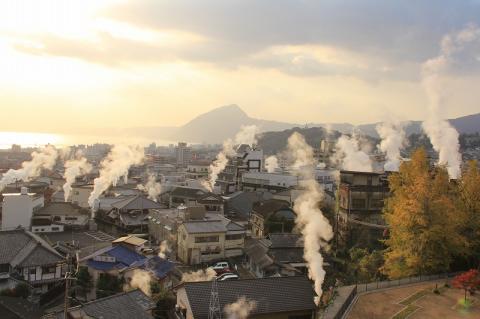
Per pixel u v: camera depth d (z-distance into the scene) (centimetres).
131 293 3303
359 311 3073
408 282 3675
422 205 3628
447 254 3622
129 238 4997
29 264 4216
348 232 5250
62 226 6419
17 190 8412
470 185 3962
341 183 5609
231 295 3253
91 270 4300
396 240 3869
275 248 5241
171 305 3462
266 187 9769
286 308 3244
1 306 3372
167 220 6266
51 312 3650
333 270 4812
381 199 5388
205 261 5588
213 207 7706
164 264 4666
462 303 3162
